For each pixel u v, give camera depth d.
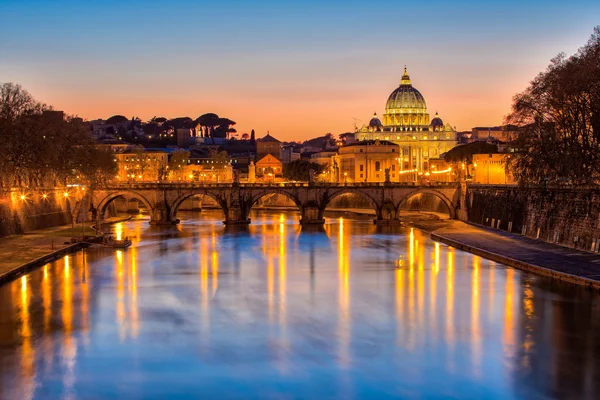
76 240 145.50
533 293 95.50
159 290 100.44
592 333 77.31
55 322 82.69
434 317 84.62
